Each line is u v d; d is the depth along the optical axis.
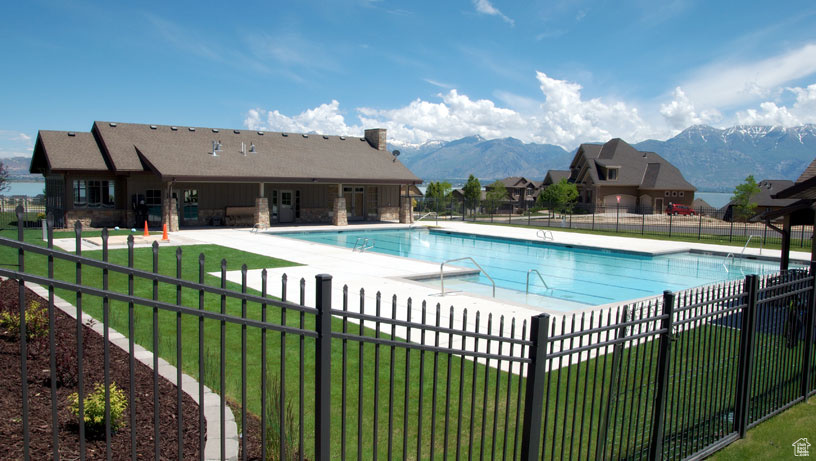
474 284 14.77
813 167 10.80
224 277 2.66
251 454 3.79
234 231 24.58
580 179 53.91
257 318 8.57
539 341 3.59
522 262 19.36
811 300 6.22
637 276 16.84
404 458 3.28
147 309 8.65
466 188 56.81
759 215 10.23
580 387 6.00
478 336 3.49
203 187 26.92
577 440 4.84
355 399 5.35
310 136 33.00
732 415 5.57
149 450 3.52
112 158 23.97
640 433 5.13
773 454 4.97
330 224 30.00
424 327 3.26
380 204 33.31
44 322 5.58
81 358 2.43
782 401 6.09
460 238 26.98
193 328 7.61
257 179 25.61
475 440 4.66
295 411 4.86
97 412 3.65
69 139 24.83
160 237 20.97
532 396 3.62
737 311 5.20
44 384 4.37
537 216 48.91
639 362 6.76
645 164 52.84
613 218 44.38
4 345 5.16
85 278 11.25
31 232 20.88
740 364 5.27
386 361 6.61
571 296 13.85
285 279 2.87
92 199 24.27
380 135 34.41
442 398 5.49
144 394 4.47
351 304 10.15
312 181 27.23
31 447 3.32
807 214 9.98
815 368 6.66
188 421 4.04
